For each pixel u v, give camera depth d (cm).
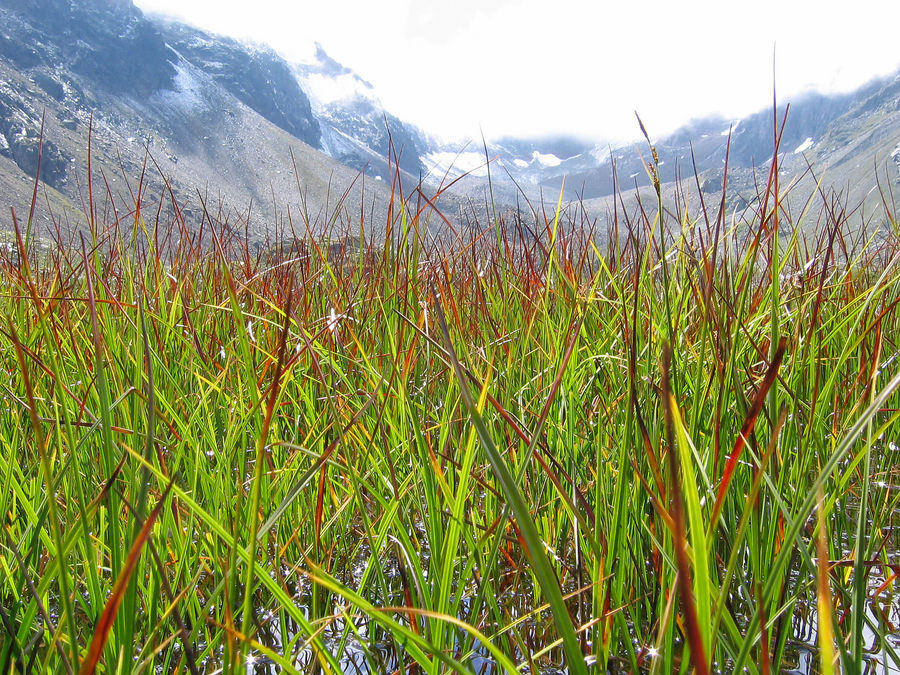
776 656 171
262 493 208
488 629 197
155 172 15100
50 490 107
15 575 168
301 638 201
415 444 195
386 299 246
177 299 261
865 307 186
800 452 182
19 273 283
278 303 300
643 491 189
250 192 17100
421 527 247
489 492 221
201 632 198
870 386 186
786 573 171
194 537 206
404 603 192
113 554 136
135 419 182
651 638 176
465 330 278
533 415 235
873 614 208
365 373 233
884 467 282
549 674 185
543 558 83
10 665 143
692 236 194
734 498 205
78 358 228
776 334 174
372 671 148
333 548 232
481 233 309
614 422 228
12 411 235
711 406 207
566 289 269
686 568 67
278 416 254
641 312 224
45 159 12669
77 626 188
